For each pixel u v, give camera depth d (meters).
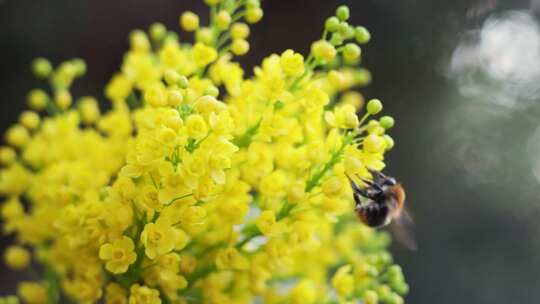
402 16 0.78
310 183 0.33
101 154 0.37
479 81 0.83
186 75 0.35
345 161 0.32
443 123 0.82
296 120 0.35
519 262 0.83
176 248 0.32
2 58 0.73
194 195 0.32
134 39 0.39
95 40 0.74
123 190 0.32
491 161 0.84
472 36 0.80
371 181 0.36
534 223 0.85
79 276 0.35
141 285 0.34
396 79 0.80
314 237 0.37
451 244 0.80
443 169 0.82
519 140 0.84
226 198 0.34
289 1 0.77
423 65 0.80
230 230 0.34
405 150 0.81
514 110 0.84
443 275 0.79
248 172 0.34
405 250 0.77
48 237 0.37
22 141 0.39
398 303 0.36
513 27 0.81
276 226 0.34
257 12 0.35
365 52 0.78
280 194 0.34
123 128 0.37
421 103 0.81
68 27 0.74
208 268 0.34
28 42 0.73
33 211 0.38
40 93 0.40
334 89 0.38
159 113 0.32
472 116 0.83
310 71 0.34
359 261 0.37
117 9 0.74
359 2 0.77
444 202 0.82
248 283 0.35
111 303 0.34
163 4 0.75
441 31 0.79
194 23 0.36
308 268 0.38
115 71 0.75
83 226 0.34
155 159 0.31
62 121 0.39
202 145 0.32
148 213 0.32
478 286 0.80
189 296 0.35
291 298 0.36
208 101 0.32
